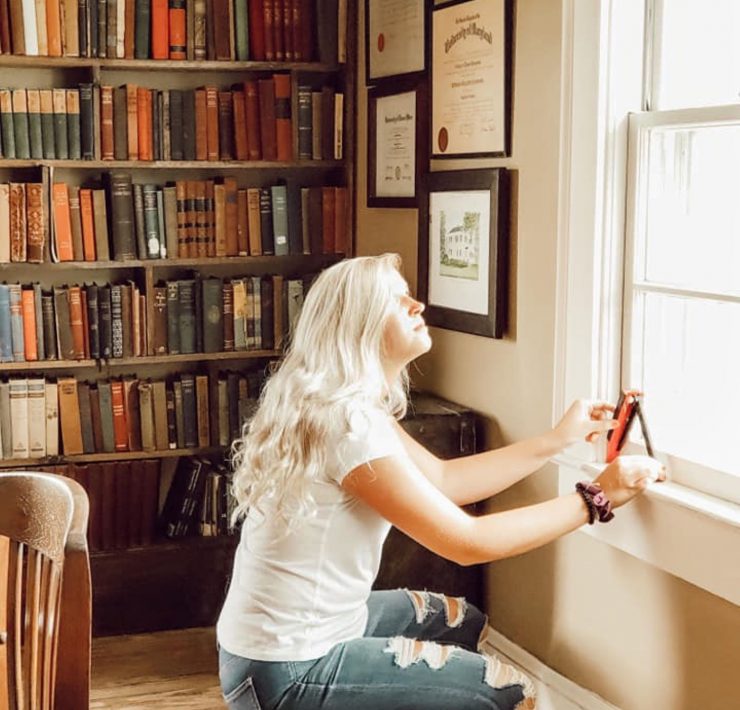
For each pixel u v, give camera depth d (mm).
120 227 3875
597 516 2400
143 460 4008
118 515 3977
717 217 2629
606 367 2844
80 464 3996
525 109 3102
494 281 3242
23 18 3717
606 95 2746
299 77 4242
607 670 2938
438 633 2582
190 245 3967
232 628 2291
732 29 2533
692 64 2635
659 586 2715
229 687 2283
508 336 3264
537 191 3074
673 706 2693
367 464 2193
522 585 3318
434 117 3559
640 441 2775
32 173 3975
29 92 3746
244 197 4020
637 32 2746
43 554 1726
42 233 3785
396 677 2229
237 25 3943
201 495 4055
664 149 2723
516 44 3129
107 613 3930
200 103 3924
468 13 3324
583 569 3016
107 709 3379
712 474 2537
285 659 2229
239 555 2369
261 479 2258
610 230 2793
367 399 2266
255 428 2328
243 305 4043
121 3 3807
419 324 2373
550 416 3074
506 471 2676
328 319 2316
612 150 2768
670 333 2766
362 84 4047
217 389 4059
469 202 3361
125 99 3838
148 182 4109
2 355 3826
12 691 1667
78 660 1717
